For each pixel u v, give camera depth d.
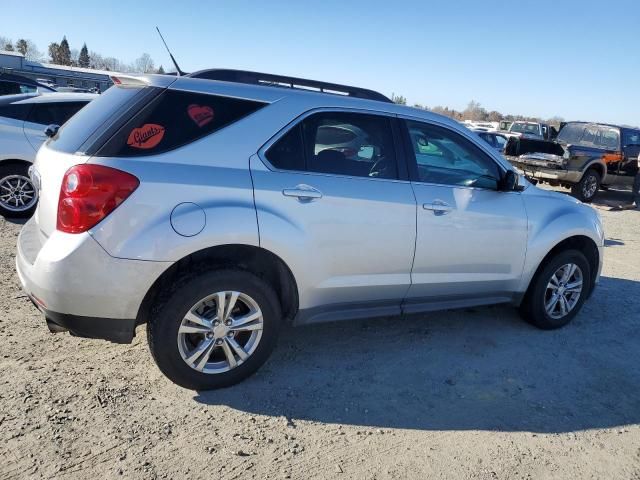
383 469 2.77
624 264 7.36
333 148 3.58
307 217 3.36
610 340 4.67
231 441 2.88
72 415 2.96
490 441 3.08
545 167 13.95
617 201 14.76
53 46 108.75
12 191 7.07
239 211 3.11
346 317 3.75
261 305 3.31
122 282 2.91
